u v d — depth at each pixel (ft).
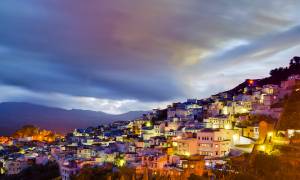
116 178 570.46
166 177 531.91
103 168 655.35
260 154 497.05
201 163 569.23
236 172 473.67
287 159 461.37
